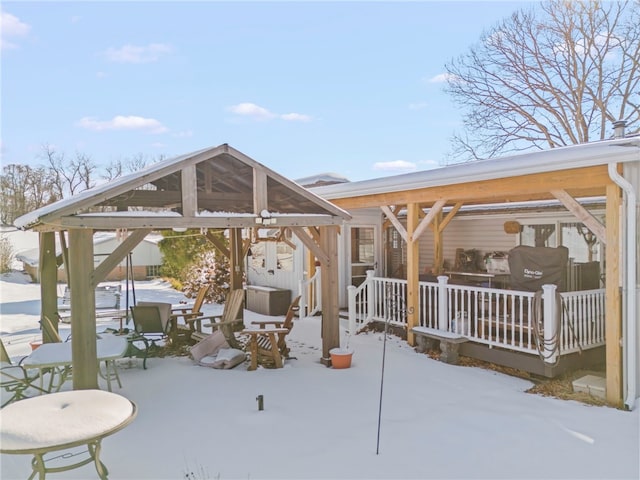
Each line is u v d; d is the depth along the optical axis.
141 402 5.47
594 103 19.36
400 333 8.87
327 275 7.25
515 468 3.87
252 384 6.16
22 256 21.17
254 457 4.05
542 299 6.30
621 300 5.37
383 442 4.38
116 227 5.45
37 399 3.67
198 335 8.27
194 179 6.09
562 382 6.12
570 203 5.77
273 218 6.60
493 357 6.84
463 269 11.27
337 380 6.34
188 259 18.06
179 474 3.75
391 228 12.80
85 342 5.25
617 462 3.96
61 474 3.75
